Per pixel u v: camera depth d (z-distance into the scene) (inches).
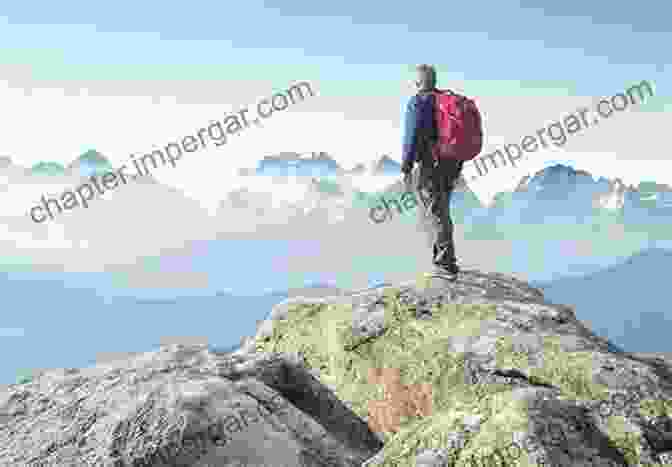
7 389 216.7
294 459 177.3
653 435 208.8
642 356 325.1
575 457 173.2
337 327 374.0
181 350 239.3
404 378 326.0
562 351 292.0
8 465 170.9
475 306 358.6
